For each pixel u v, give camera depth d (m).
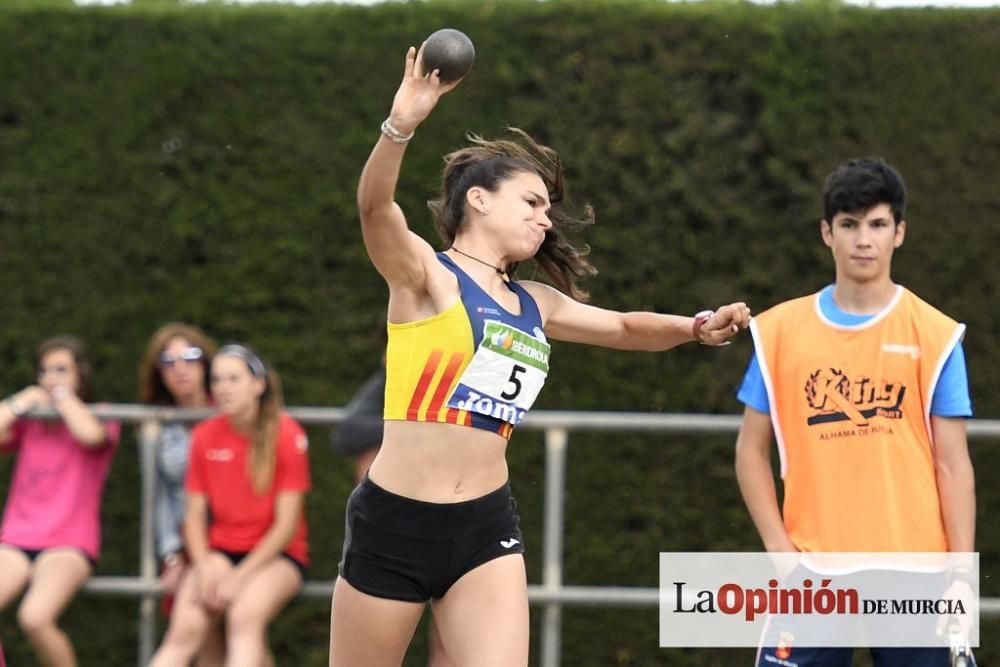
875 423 14.66
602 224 22.44
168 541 18.98
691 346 22.41
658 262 22.38
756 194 22.38
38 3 23.25
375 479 12.39
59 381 19.61
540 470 22.44
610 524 22.33
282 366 22.75
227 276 22.89
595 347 22.47
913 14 22.30
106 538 22.72
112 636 22.67
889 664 14.54
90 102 23.16
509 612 12.22
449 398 12.13
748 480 15.23
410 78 11.12
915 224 22.23
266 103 22.95
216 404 19.14
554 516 17.97
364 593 12.49
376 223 11.44
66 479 19.22
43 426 19.48
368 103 22.81
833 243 15.08
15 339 23.02
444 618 12.57
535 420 17.92
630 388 22.39
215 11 23.09
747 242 22.36
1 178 23.16
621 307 22.39
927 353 14.67
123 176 23.08
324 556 22.48
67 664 18.86
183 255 23.00
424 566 12.33
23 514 19.23
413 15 22.80
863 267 14.78
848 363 14.84
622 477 22.33
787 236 22.33
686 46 22.44
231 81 23.02
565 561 22.33
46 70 23.17
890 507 14.50
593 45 22.50
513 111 22.52
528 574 22.39
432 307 12.15
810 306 15.25
